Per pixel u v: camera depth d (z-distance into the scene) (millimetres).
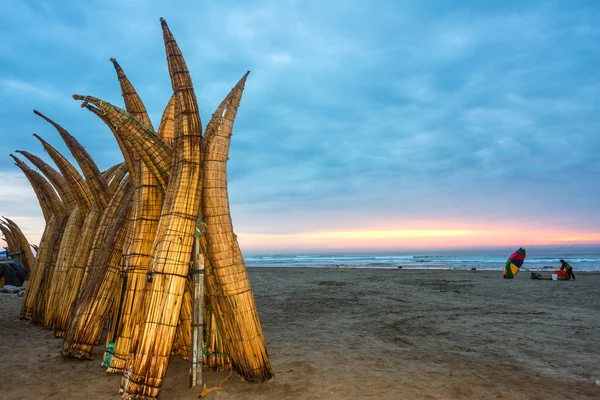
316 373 4641
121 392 3910
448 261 54406
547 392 4227
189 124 4090
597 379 4699
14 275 12812
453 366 5148
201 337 4195
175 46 4223
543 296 12117
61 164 7059
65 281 7055
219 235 4129
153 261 3957
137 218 4695
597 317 8664
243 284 4215
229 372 4516
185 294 4801
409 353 5793
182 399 3865
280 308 9930
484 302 10867
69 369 4789
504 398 4016
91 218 6664
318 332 7176
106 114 4113
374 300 11273
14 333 6805
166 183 4488
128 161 5145
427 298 11688
